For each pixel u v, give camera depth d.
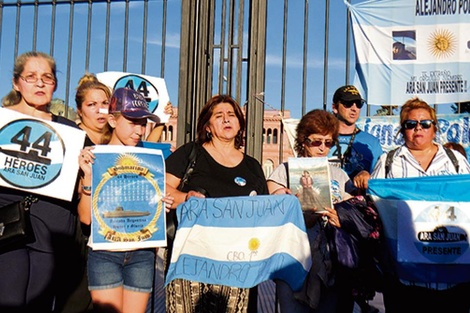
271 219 3.80
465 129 5.35
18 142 3.42
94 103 4.29
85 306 3.85
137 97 3.81
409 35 5.44
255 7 5.60
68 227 3.59
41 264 3.41
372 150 4.83
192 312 3.71
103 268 3.54
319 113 4.08
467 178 3.75
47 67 3.54
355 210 3.80
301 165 3.91
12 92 3.68
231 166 3.99
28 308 3.35
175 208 3.91
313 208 3.82
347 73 5.53
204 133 4.09
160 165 3.72
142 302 3.63
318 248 3.84
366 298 3.83
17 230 3.22
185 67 5.66
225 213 3.81
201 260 3.76
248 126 5.49
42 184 3.43
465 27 5.35
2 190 3.46
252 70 5.54
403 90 5.45
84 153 3.53
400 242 3.75
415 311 3.77
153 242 3.60
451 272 3.71
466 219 3.71
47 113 3.70
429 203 3.75
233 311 3.73
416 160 3.95
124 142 3.80
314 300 3.74
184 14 5.72
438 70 5.39
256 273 3.75
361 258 3.80
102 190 3.56
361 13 5.52
